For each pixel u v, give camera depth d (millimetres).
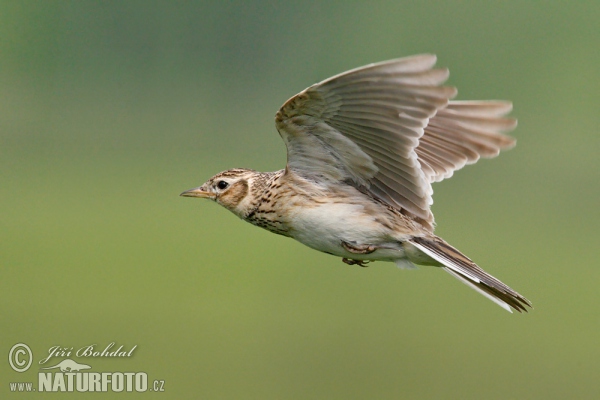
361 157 7617
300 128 7516
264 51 22234
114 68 22891
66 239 18047
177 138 21531
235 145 21156
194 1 22672
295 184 7941
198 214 19625
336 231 7836
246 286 15883
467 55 20312
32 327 14031
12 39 22875
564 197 19297
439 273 16438
